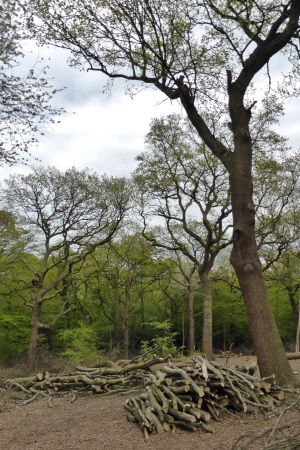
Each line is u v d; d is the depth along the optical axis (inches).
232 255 400.5
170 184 943.7
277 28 412.5
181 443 274.1
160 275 1269.7
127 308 1279.5
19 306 1236.5
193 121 439.5
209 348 874.1
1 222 976.3
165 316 1733.5
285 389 352.5
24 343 1213.1
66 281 1169.4
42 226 956.0
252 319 384.2
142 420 303.7
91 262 1197.7
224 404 324.5
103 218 991.6
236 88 423.5
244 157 409.7
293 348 1481.3
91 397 452.1
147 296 1753.2
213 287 1624.0
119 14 442.6
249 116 422.9
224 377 336.2
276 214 978.7
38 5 437.7
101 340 1656.0
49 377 512.7
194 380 323.6
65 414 384.5
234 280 1224.8
